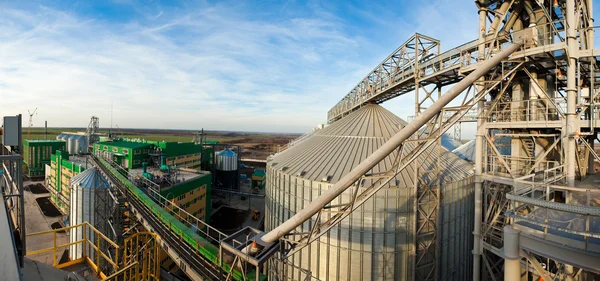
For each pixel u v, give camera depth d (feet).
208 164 422.82
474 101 56.49
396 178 93.30
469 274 109.40
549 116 67.41
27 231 235.61
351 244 89.81
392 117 135.85
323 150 116.06
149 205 125.39
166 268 162.30
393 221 88.02
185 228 97.19
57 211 288.30
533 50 56.80
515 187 49.01
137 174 219.41
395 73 102.58
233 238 56.85
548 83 71.31
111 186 160.35
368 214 88.69
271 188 121.49
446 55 77.56
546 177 59.21
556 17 67.62
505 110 71.92
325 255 92.84
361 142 115.14
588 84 76.95
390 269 88.22
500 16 67.92
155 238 100.37
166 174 216.95
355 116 137.49
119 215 149.07
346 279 90.27
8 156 32.17
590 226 38.52
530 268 65.57
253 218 273.13
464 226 104.47
